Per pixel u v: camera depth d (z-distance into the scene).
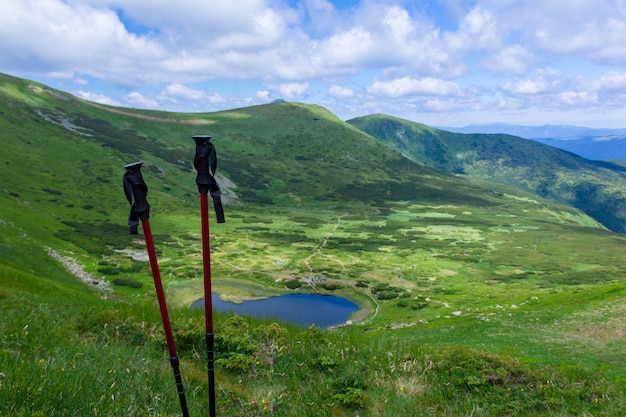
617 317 37.31
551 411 9.05
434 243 190.62
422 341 35.72
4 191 157.25
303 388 9.08
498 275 142.38
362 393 8.59
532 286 129.62
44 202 163.50
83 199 180.38
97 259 114.69
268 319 16.41
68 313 13.40
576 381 11.27
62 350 8.00
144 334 11.62
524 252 182.50
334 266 142.75
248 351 10.73
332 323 93.06
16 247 94.69
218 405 7.14
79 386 5.82
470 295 114.44
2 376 5.57
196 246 153.50
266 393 8.41
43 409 4.94
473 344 32.22
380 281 128.00
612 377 17.92
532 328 37.59
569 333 34.12
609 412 9.29
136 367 7.71
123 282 100.38
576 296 55.62
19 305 13.69
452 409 8.62
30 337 9.13
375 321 93.06
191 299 102.44
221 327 12.14
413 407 8.59
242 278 124.44
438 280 132.50
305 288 118.38
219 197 3.81
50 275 83.06
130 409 5.77
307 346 12.03
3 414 4.61
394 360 11.56
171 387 6.97
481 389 10.11
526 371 11.01
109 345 10.07
